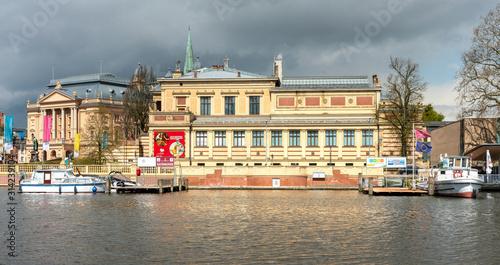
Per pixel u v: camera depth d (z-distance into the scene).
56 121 184.00
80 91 185.88
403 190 70.88
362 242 34.66
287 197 66.06
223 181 83.94
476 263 28.97
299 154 98.44
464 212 49.62
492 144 79.56
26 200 63.56
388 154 96.31
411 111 93.62
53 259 30.27
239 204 57.28
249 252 31.69
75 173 86.19
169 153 99.56
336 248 32.78
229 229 39.88
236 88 104.19
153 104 123.44
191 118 101.69
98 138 106.31
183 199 63.81
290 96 102.12
